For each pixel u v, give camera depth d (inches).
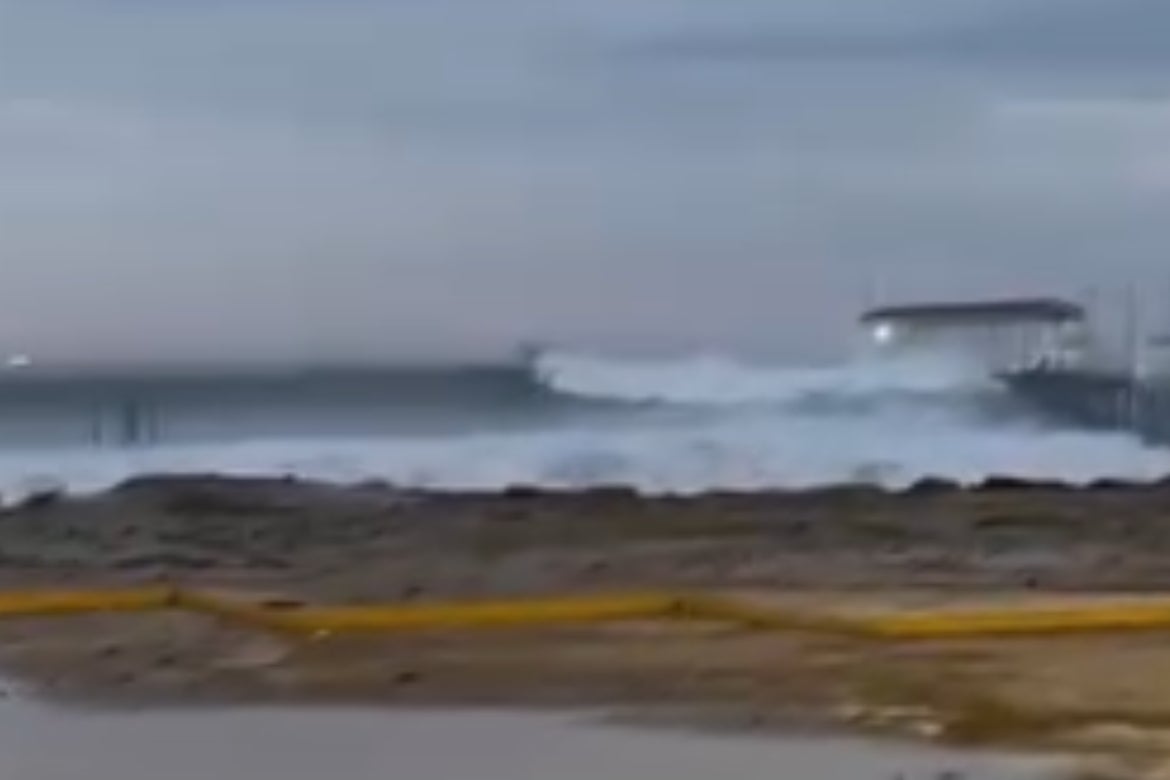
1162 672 2504.9
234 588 3427.7
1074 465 7317.9
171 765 2028.8
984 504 4739.2
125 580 3548.2
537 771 1999.3
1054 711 2261.3
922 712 2269.9
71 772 1999.3
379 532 4259.4
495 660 2650.1
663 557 3863.2
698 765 2016.5
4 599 3117.6
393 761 2033.7
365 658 2674.7
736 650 2716.5
